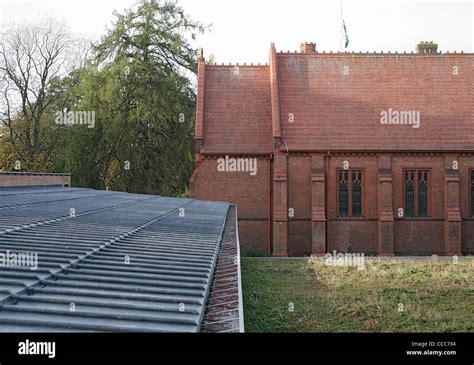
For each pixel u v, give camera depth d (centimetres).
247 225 3731
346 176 3731
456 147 3706
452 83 4025
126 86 4306
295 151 3653
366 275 2181
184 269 714
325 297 1708
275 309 1536
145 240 977
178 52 4488
